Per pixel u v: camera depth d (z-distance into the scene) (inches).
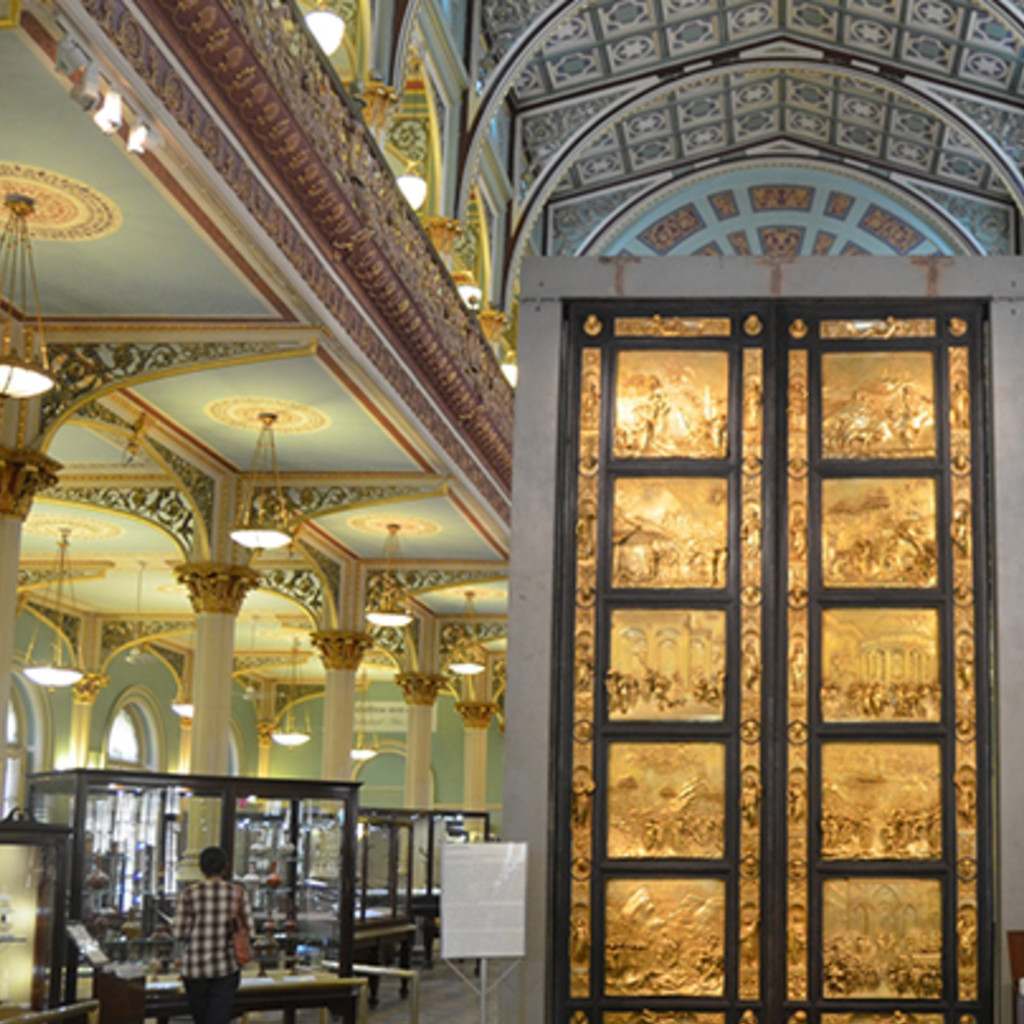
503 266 789.9
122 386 473.4
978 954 285.7
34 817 456.8
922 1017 284.0
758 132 890.7
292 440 597.6
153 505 647.1
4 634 447.8
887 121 845.8
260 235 387.5
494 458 696.4
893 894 289.0
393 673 1437.0
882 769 293.1
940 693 295.0
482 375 649.0
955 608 297.7
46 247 403.5
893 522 301.7
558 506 304.2
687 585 301.3
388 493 646.5
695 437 307.3
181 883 464.1
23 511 457.7
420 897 801.6
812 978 286.2
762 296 309.9
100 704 1133.7
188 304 442.9
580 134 809.5
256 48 361.1
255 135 376.8
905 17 733.3
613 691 297.9
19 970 372.5
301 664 1298.0
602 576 302.4
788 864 290.4
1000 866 284.5
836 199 916.6
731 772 294.2
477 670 1077.8
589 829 293.1
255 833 492.7
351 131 449.4
